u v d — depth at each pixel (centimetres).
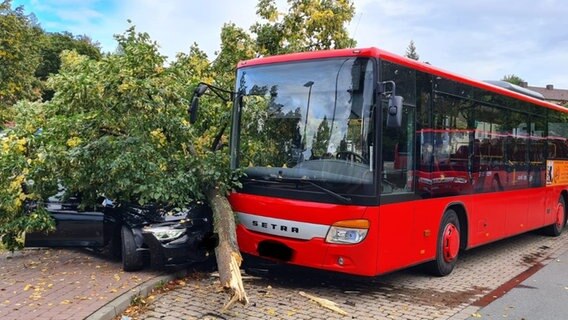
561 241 1188
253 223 692
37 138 745
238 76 756
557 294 712
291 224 647
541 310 635
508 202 971
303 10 1170
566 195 1308
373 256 606
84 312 528
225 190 726
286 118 686
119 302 562
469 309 622
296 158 664
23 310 535
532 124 1098
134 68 766
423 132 705
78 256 813
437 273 773
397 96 594
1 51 1939
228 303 576
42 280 655
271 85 712
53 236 773
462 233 830
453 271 829
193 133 808
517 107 1023
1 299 573
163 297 618
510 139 988
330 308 601
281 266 685
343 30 1205
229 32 1092
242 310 582
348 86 636
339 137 633
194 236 699
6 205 721
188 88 882
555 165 1227
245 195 704
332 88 650
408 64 675
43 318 511
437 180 737
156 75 791
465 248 828
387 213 624
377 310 605
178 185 710
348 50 644
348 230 606
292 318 561
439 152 745
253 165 708
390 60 642
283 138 683
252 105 721
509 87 1051
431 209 722
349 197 609
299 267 650
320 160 642
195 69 1007
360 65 630
